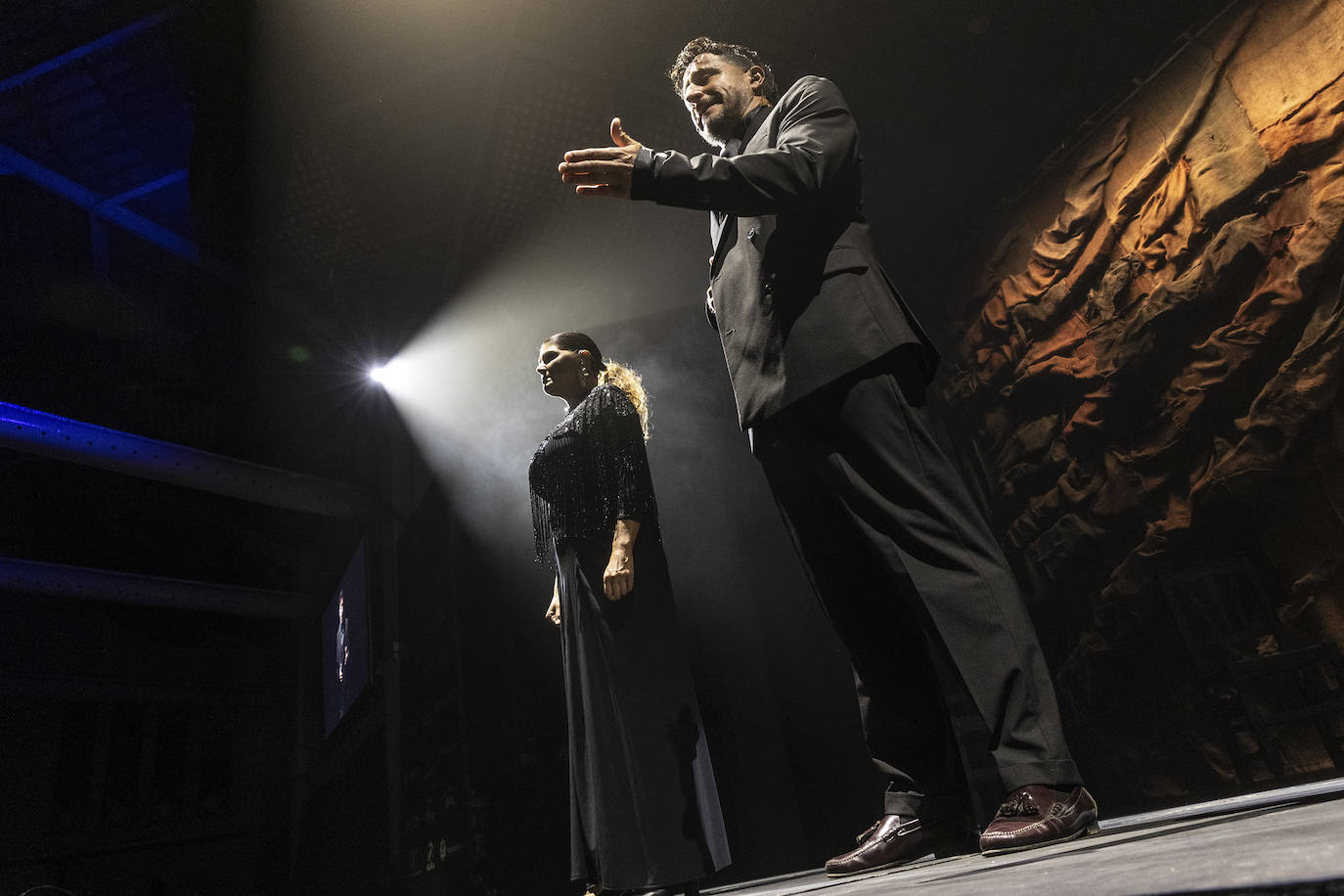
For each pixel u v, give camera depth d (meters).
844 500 1.30
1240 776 4.01
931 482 1.23
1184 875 0.36
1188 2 4.37
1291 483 4.21
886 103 5.27
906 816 1.38
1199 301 4.48
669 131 5.15
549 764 5.68
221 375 7.66
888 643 1.45
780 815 5.29
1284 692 4.21
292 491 7.77
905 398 1.28
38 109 5.11
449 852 5.84
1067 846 0.86
